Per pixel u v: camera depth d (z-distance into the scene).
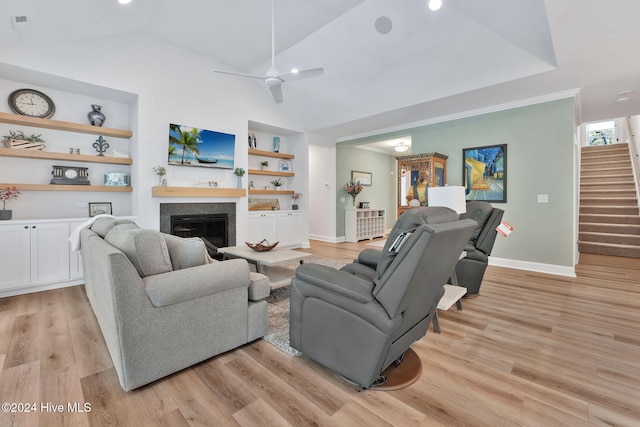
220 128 4.82
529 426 1.36
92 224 2.68
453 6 3.06
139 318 1.56
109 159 3.86
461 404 1.51
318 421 1.39
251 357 1.95
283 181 6.41
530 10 2.75
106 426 1.34
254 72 5.09
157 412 1.43
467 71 3.73
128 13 3.21
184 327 1.74
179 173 4.39
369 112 5.02
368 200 8.12
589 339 2.21
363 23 3.58
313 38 4.02
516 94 4.08
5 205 3.40
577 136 4.95
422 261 1.39
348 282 1.63
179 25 3.79
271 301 2.98
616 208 6.00
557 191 4.10
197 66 4.54
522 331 2.34
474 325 2.45
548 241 4.19
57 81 3.45
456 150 5.02
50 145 3.64
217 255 4.25
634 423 1.37
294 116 5.86
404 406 1.49
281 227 5.88
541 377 1.74
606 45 2.83
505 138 4.50
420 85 4.17
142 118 3.98
